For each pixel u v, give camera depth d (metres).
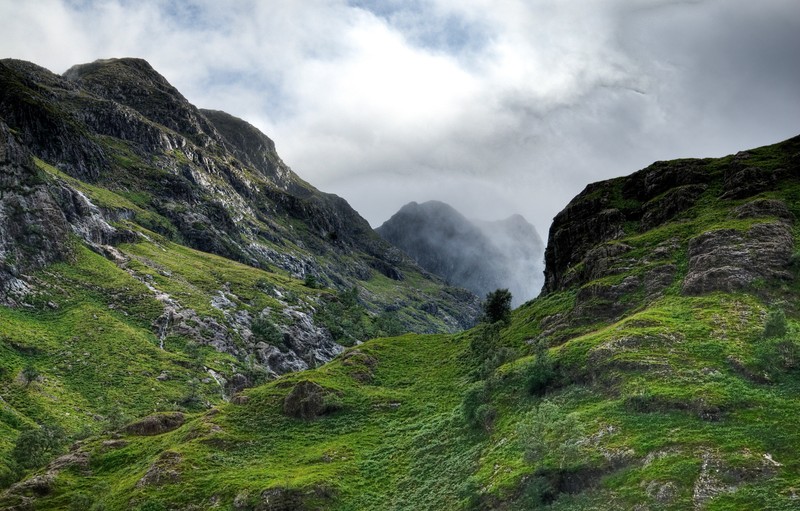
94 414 174.00
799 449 65.19
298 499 92.31
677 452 69.62
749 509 58.94
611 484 69.44
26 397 169.62
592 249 149.88
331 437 116.69
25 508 102.69
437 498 86.25
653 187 163.12
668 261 125.62
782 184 137.50
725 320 97.12
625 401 83.12
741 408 74.62
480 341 149.50
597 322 120.56
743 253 112.75
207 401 197.12
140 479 105.81
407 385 140.50
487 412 100.94
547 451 78.44
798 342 85.38
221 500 96.38
